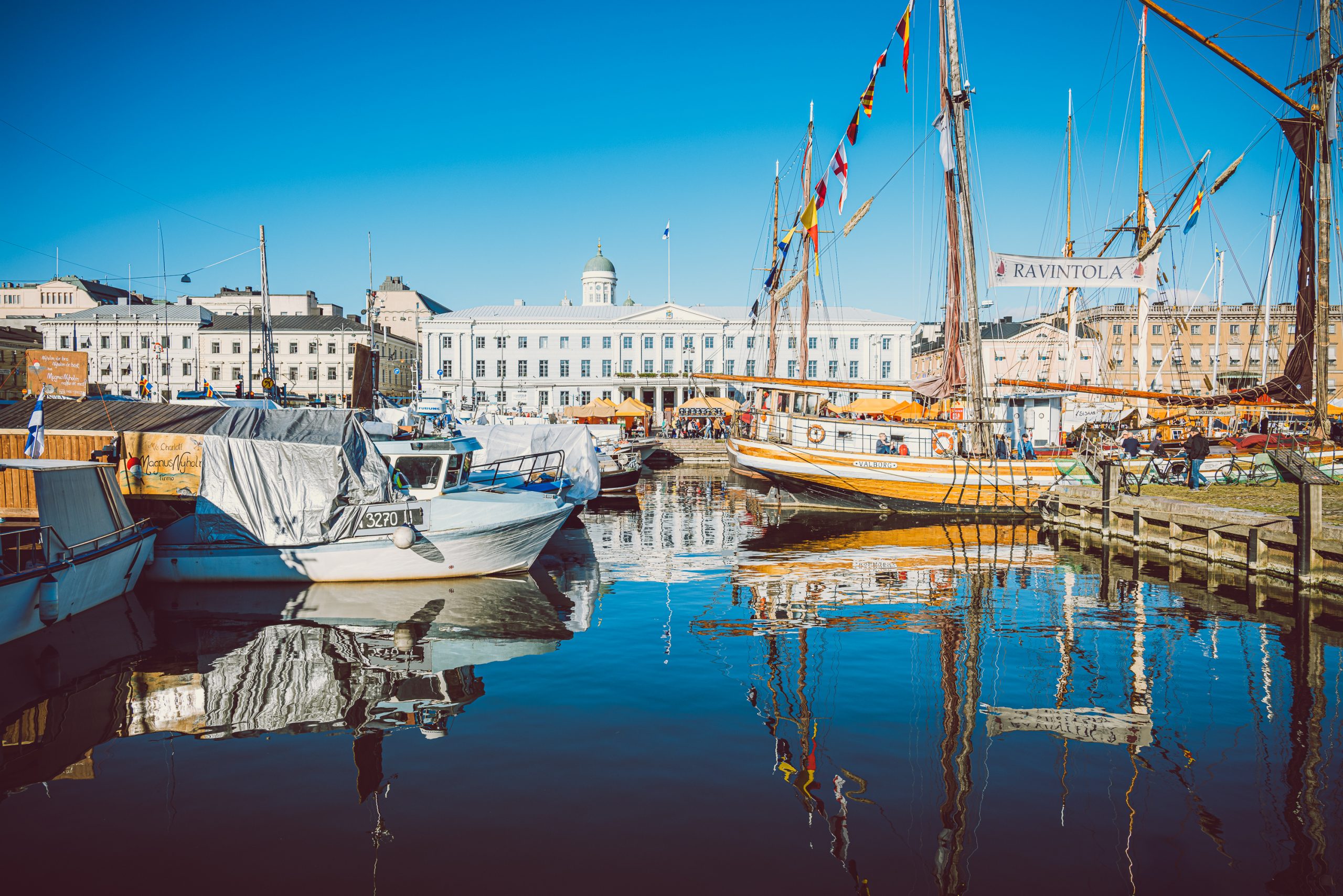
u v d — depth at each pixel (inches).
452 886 252.1
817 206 1277.1
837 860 266.2
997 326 3107.8
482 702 414.6
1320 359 1077.8
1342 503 875.4
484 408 2930.6
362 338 3612.2
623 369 3937.0
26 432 673.6
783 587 716.7
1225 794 314.0
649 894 247.3
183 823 291.4
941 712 400.8
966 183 1192.2
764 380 1290.6
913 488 1238.9
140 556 649.6
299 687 438.9
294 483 690.2
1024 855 270.1
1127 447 1161.4
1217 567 793.6
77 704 410.3
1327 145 1050.1
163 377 3422.7
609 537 1051.9
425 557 712.4
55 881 256.2
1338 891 250.5
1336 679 451.5
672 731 375.2
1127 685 442.9
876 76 1049.5
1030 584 725.9
